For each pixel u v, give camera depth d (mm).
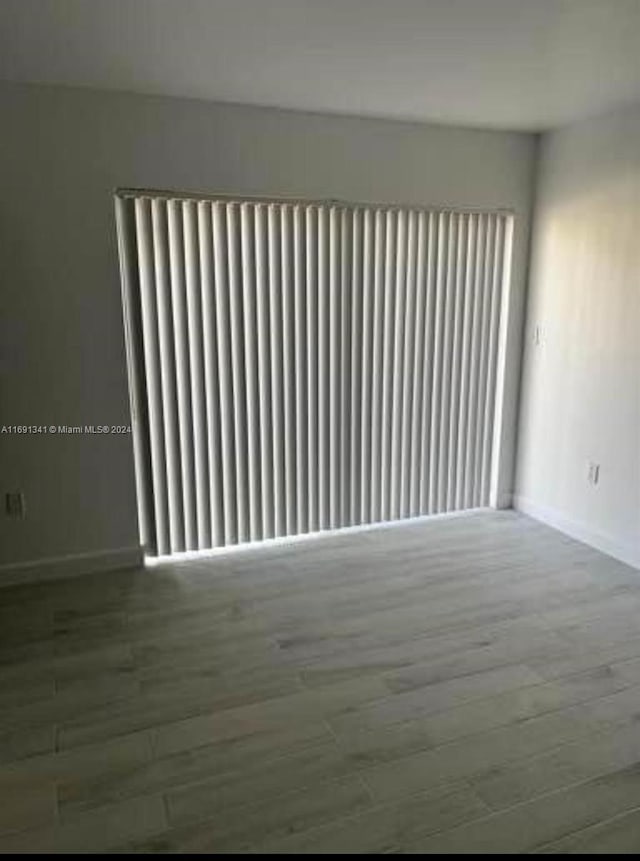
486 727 2113
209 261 3137
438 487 4008
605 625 2756
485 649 2572
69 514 3180
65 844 1669
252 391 3375
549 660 2494
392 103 3047
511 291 3885
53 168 2816
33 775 1906
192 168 3016
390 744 2035
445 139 3500
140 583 3158
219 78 2676
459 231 3678
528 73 2635
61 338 2988
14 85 2693
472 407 3994
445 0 1951
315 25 2145
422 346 3744
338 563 3387
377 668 2447
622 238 3236
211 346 3232
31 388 2984
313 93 2883
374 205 3416
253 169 3123
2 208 2773
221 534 3496
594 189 3365
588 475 3590
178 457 3305
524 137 3678
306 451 3586
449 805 1788
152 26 2143
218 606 2934
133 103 2865
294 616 2842
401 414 3787
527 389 4000
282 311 3346
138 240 3018
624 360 3297
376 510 3857
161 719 2160
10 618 2822
